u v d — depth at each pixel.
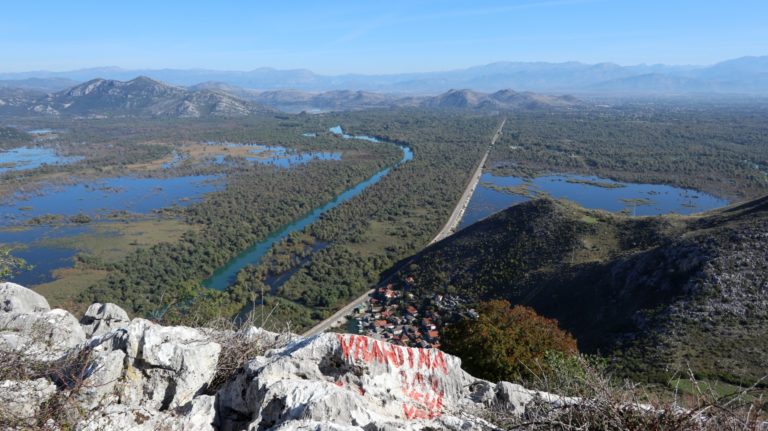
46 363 7.10
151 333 7.41
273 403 6.44
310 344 7.71
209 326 10.85
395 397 7.49
